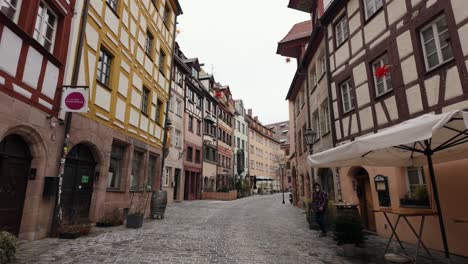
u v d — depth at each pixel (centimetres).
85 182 905
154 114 1466
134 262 534
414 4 779
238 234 885
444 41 699
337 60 1162
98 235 777
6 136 608
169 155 2242
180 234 849
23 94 615
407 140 413
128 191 1154
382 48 891
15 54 591
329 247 718
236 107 4562
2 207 604
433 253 655
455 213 646
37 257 539
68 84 769
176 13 1808
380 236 880
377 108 903
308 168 1694
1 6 575
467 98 615
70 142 790
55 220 725
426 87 722
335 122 1159
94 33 911
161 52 1609
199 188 2894
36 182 673
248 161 4738
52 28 745
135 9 1230
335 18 1195
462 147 569
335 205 945
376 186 909
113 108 1034
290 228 1041
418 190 748
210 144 3170
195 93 2889
